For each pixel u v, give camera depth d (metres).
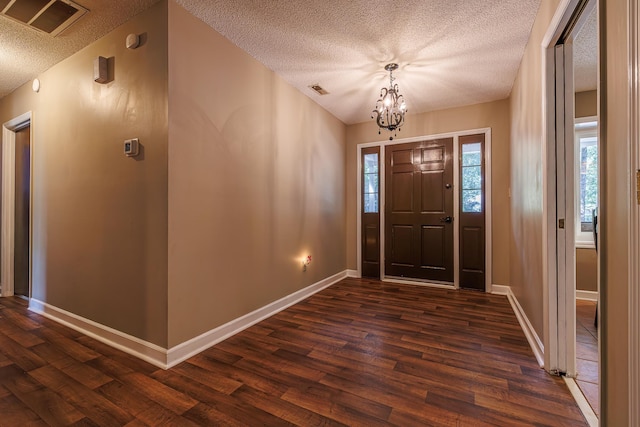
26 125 3.16
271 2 1.91
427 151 3.94
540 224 1.94
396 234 4.13
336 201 4.13
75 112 2.45
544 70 1.80
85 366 1.86
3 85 3.05
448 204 3.82
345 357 1.97
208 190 2.15
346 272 4.43
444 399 1.53
